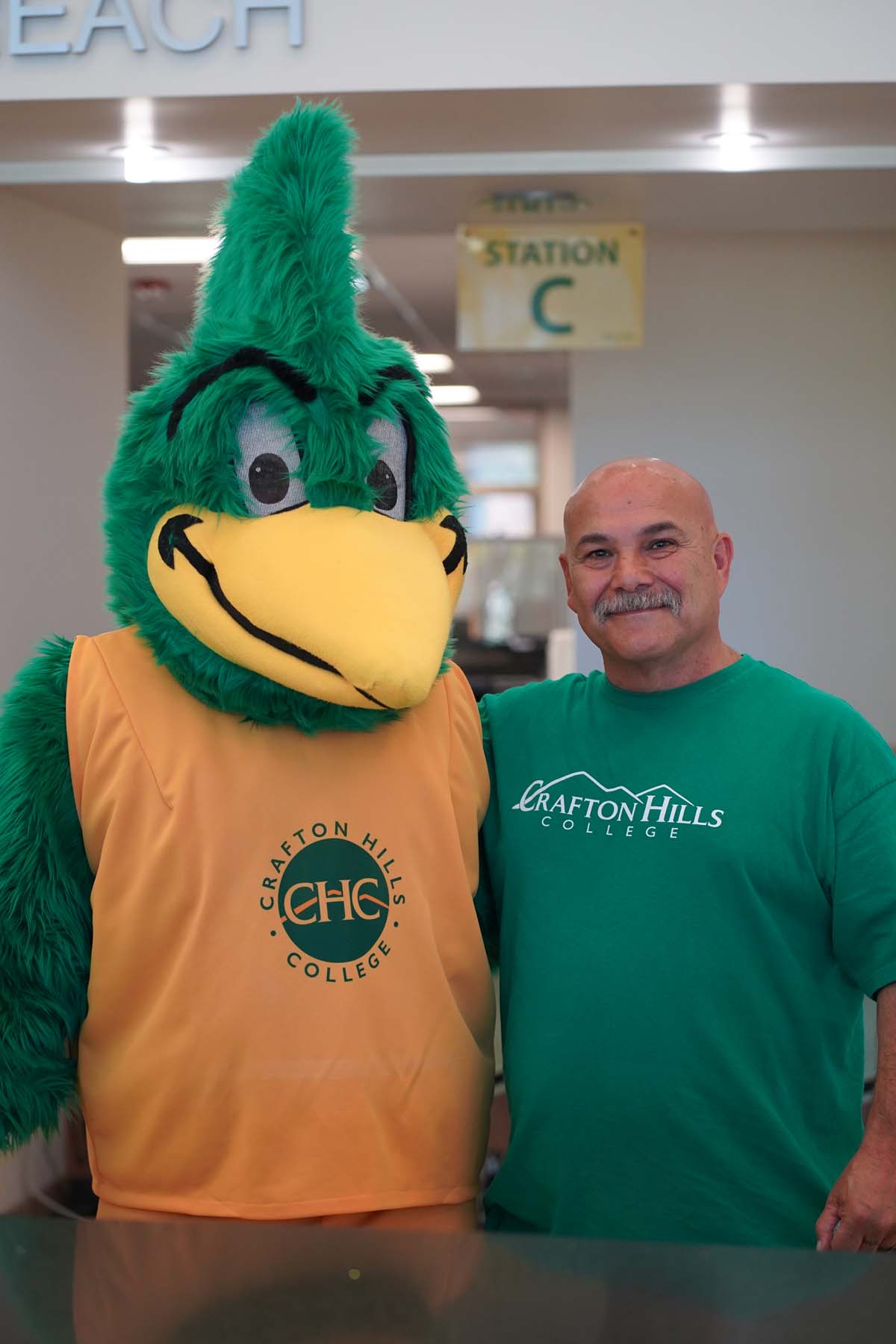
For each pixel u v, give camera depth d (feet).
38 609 13.41
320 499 5.10
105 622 14.62
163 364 5.35
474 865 5.84
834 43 10.71
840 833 5.64
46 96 10.90
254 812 5.24
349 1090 5.14
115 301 14.73
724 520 16.75
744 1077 5.52
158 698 5.36
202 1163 5.13
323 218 5.17
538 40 10.76
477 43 10.77
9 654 12.96
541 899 5.81
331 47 10.80
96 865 5.30
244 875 5.19
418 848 5.48
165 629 5.27
